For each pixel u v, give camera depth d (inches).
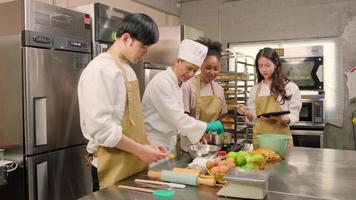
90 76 50.9
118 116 54.1
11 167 78.0
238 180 42.7
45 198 83.9
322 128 138.2
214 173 48.4
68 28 90.4
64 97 89.4
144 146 53.6
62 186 89.1
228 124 119.5
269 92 91.6
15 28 79.4
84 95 50.9
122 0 150.6
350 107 158.1
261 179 42.3
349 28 158.1
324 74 161.6
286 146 68.2
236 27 184.1
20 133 80.1
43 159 83.4
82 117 52.0
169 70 68.9
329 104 161.5
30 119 79.6
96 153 55.7
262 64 90.4
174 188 47.0
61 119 88.6
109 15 104.3
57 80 86.9
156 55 137.2
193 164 57.0
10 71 80.9
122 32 54.2
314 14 165.5
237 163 53.3
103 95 50.3
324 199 42.6
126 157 54.5
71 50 91.4
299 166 59.6
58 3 119.0
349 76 157.4
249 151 63.8
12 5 79.6
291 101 89.7
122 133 51.9
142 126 59.1
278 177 52.7
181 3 198.5
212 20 190.2
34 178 80.8
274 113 83.9
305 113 141.7
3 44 81.9
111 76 51.4
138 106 58.3
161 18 183.0
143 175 54.9
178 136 71.8
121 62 55.8
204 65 87.0
